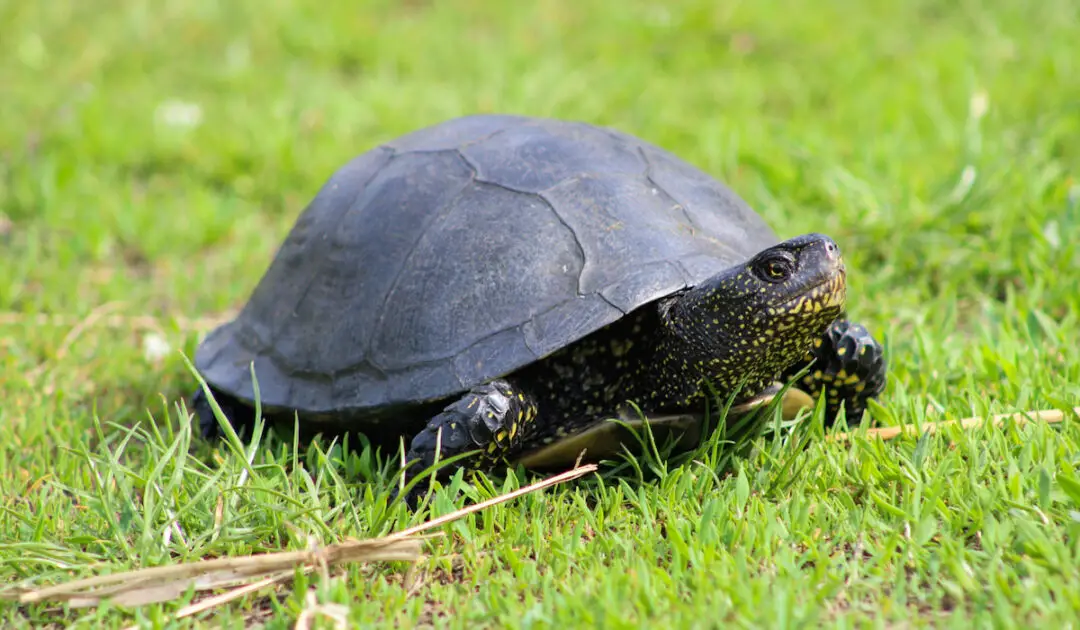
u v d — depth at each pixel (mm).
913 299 6641
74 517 4703
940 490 4281
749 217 5457
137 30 14070
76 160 10320
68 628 3904
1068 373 5219
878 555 3930
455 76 12344
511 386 4609
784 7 13844
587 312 4570
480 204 5062
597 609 3699
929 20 13367
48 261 8406
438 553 4211
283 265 5820
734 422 4801
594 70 12141
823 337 5008
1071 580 3578
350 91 12008
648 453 4664
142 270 8547
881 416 5023
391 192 5375
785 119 10531
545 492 4742
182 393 6230
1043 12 12797
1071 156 8539
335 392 5023
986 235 7164
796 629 3500
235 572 3996
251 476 4500
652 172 5270
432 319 4805
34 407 5930
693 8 13695
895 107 10258
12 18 14500
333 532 4340
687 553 4016
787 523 4246
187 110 11352
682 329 4594
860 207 7738
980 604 3604
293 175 9930
